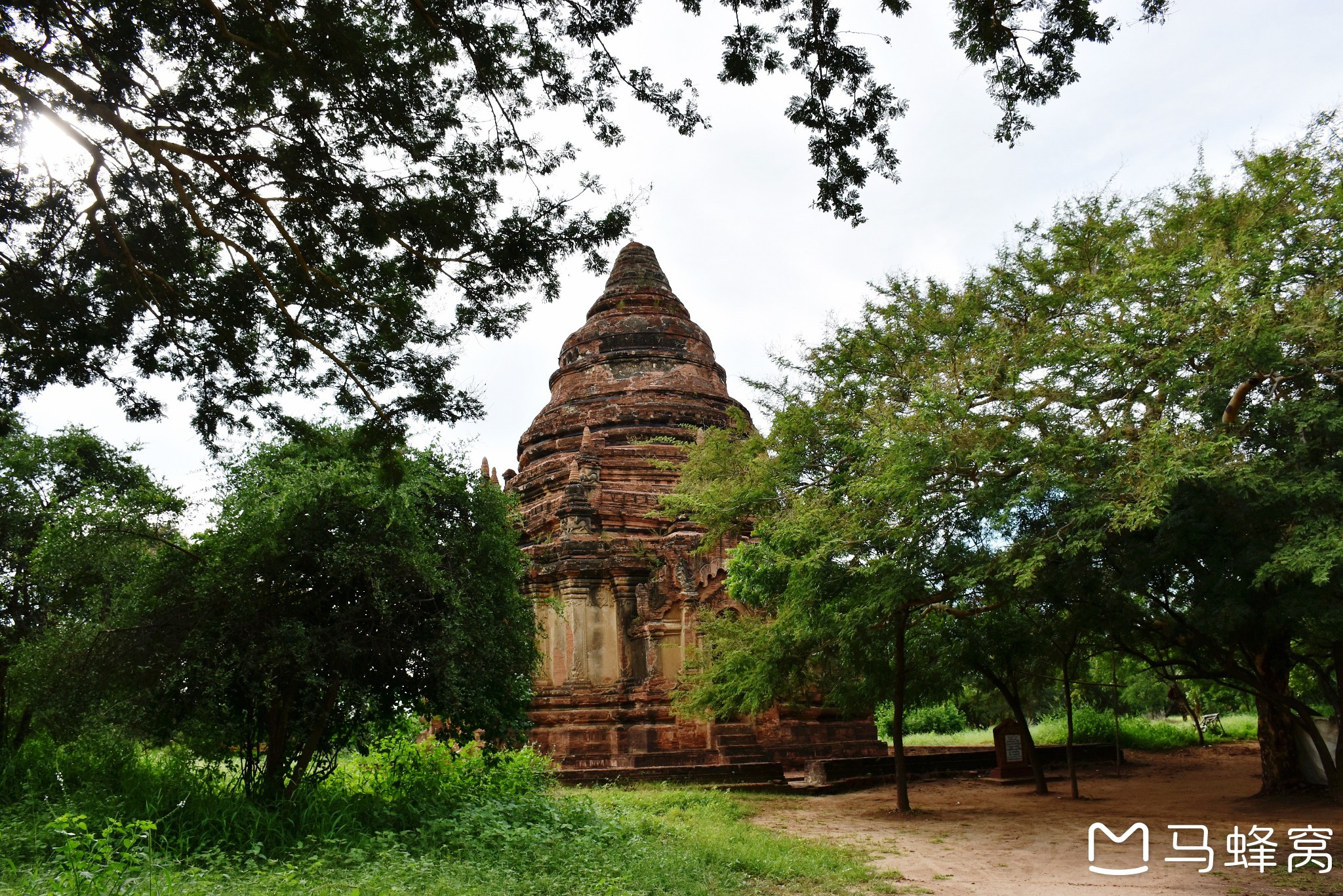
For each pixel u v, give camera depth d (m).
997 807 18.92
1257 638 16.42
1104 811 17.64
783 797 20.73
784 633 18.41
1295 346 14.02
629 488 28.19
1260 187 16.52
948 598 16.55
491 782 15.07
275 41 10.87
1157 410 14.34
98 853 8.34
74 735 13.67
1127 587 15.03
